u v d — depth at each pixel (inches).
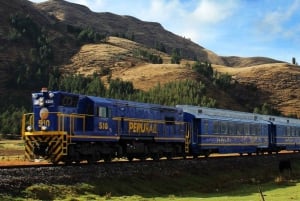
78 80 6683.1
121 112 1354.6
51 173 1040.8
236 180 1622.8
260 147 2171.5
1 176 940.0
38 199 948.6
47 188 999.6
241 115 2108.8
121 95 5871.1
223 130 1877.5
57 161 1128.2
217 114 1903.3
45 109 1165.1
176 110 1643.7
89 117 1238.3
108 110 1299.2
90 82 6722.4
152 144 1505.9
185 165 1514.5
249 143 2068.2
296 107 7657.5
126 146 1381.6
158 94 5876.0
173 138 1598.2
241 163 1838.1
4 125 4429.1
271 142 2306.8
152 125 1492.4
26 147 1169.4
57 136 1124.5
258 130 2164.1
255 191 1401.3
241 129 2010.3
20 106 6451.8
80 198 1015.6
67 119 1163.9
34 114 1185.4
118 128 1330.0
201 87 6722.4
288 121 2635.3
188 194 1278.3
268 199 1147.9
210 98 6122.1
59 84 6756.9
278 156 2150.6
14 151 2282.2
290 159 2253.9
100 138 1251.8
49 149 1132.5
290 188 1473.9
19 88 7111.2
